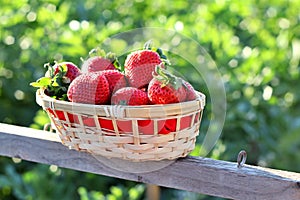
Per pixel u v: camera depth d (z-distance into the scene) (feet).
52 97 4.66
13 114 10.16
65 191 9.84
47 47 9.42
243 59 9.10
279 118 9.01
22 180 9.83
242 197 4.56
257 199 4.51
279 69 9.37
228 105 8.85
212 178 4.64
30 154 5.37
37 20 9.91
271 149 9.09
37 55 9.59
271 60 9.16
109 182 10.18
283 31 9.99
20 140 5.39
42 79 4.63
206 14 10.14
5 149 5.48
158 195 9.01
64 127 4.46
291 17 10.40
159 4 10.71
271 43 9.53
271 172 4.54
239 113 8.79
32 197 9.55
